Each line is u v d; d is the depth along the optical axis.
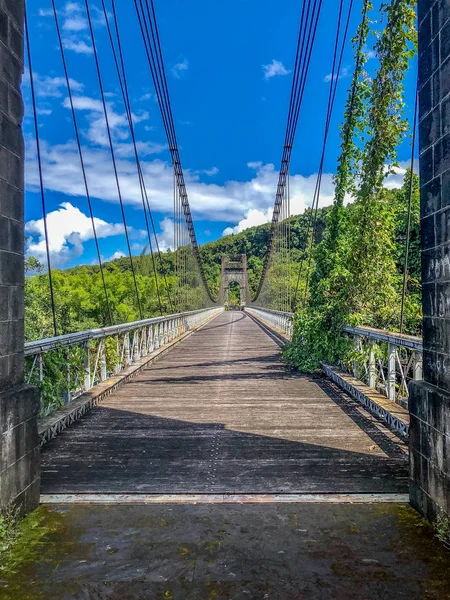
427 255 2.20
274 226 18.27
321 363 6.68
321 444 3.40
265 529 2.10
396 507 2.31
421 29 2.21
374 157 5.34
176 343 11.61
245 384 5.97
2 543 1.91
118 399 5.10
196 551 1.91
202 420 4.15
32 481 2.29
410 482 2.33
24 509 2.20
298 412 4.41
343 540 1.99
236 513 2.26
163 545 1.96
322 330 6.48
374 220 5.56
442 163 2.02
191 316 18.05
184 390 5.61
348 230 6.50
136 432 3.78
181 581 1.71
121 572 1.76
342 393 5.31
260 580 1.71
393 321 5.88
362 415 4.26
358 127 6.20
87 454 3.22
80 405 4.29
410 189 3.92
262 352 9.91
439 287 2.08
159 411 4.52
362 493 2.49
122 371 6.44
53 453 3.25
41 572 1.77
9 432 2.06
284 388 5.66
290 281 13.22
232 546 1.95
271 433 3.72
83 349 4.99
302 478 2.72
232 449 3.31
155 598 1.61
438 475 2.02
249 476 2.77
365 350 5.13
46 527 2.12
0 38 2.08
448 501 1.93
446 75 1.97
